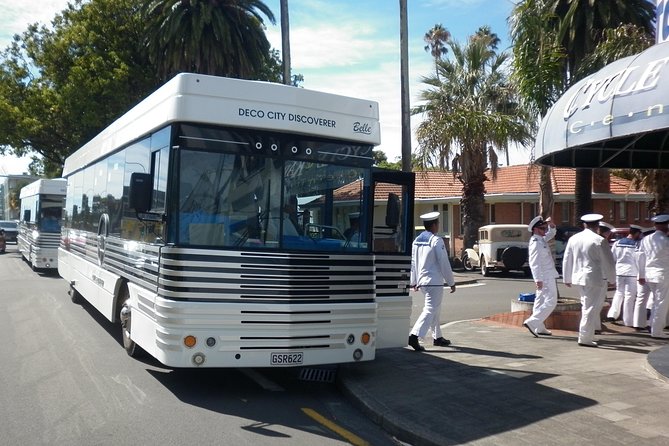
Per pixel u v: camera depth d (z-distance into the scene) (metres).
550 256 11.32
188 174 7.57
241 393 8.12
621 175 33.41
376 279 9.20
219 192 7.65
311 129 8.04
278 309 7.52
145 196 8.02
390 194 8.76
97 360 9.62
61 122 34.72
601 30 15.47
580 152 11.09
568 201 34.31
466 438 6.12
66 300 16.55
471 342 10.86
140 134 9.05
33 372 8.85
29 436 6.30
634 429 6.19
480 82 26.42
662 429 6.17
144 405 7.43
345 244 8.18
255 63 30.11
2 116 33.97
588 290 10.23
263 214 7.79
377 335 9.14
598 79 8.25
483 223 28.64
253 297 7.45
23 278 22.73
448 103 26.30
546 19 14.17
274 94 7.89
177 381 8.55
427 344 10.83
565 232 26.81
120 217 10.12
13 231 49.38
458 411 6.96
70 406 7.32
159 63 29.23
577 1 15.01
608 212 35.47
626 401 7.07
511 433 6.20
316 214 8.07
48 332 11.91
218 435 6.45
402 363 9.31
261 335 7.45
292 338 7.56
